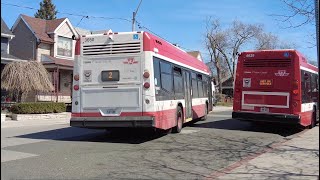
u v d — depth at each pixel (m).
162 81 12.95
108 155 10.05
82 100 12.51
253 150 11.14
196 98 18.30
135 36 12.16
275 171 8.11
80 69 12.59
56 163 8.99
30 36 38.03
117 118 12.06
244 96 15.80
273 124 18.20
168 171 8.26
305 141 12.73
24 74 25.09
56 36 38.81
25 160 9.34
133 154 10.23
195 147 11.54
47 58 35.91
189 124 19.06
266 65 15.45
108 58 12.34
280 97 15.15
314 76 17.69
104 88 12.31
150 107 11.94
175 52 14.96
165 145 11.87
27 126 18.77
